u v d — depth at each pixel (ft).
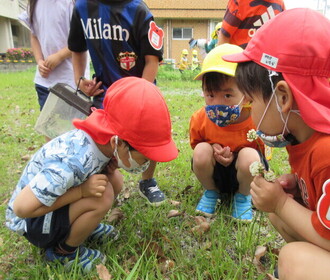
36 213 5.27
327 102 4.09
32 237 5.82
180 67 53.42
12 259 6.27
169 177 9.63
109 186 5.97
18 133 14.40
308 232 4.39
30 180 5.68
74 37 8.44
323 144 4.19
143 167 5.62
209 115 7.11
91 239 6.68
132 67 8.15
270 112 4.42
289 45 4.06
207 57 6.98
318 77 4.07
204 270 5.85
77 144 5.41
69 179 5.19
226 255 6.03
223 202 8.14
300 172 4.77
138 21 7.74
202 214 7.72
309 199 4.72
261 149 7.72
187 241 6.81
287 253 4.50
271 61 4.18
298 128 4.45
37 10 9.75
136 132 5.03
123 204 8.30
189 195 8.50
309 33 4.02
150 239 6.61
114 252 6.23
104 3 7.79
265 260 6.26
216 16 73.87
